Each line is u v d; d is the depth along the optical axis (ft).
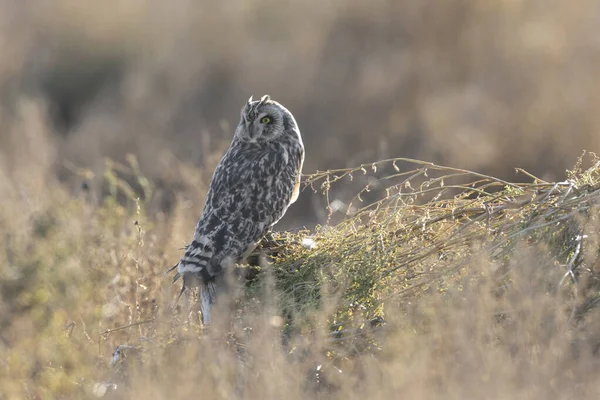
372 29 149.07
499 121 119.65
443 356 47.39
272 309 53.26
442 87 134.00
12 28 174.40
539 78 126.41
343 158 123.54
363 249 58.03
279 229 106.22
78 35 172.04
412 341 47.73
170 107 145.89
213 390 47.14
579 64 127.85
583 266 53.31
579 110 115.75
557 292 50.31
